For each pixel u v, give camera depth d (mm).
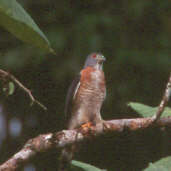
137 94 12602
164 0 13180
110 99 12219
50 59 12258
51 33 12234
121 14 12930
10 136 12891
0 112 12875
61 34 12211
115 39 12648
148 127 5762
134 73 12594
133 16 12953
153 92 12680
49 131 12789
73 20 12664
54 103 12656
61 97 12578
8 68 11977
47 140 5215
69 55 12250
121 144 11117
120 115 12352
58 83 12531
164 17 13422
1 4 2666
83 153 11336
